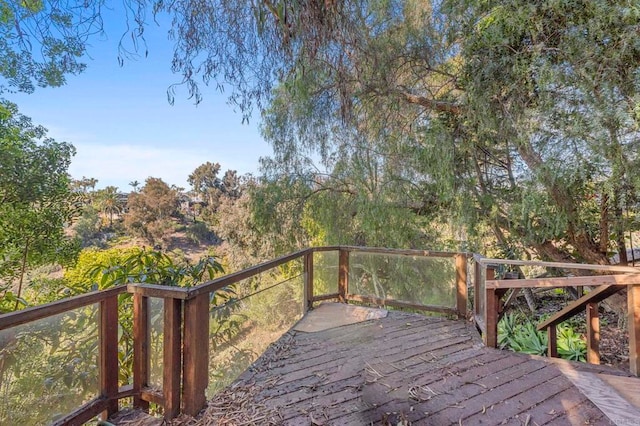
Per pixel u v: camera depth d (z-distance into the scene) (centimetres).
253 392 258
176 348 226
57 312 184
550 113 415
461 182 532
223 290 351
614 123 378
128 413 229
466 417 221
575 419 215
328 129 598
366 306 484
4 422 162
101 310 215
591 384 258
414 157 554
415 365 299
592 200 479
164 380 226
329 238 680
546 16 408
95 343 214
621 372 277
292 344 353
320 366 301
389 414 226
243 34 247
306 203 693
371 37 447
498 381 267
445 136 518
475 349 333
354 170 613
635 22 361
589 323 320
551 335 355
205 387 240
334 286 505
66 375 193
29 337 174
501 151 523
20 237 657
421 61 546
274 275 522
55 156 700
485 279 346
